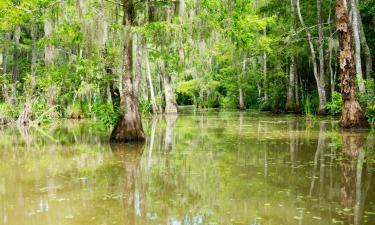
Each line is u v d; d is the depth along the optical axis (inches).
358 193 276.4
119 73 641.6
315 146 484.7
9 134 706.2
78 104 1101.7
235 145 512.7
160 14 547.5
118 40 580.7
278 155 429.1
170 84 1435.8
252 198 269.7
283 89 1290.6
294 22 1114.7
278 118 992.9
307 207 248.1
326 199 263.9
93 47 585.6
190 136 629.0
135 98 564.4
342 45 661.9
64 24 581.6
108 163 404.2
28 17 567.2
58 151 490.9
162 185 309.4
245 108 1724.9
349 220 223.1
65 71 633.0
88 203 265.9
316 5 1120.2
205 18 552.4
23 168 384.8
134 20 549.0
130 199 273.4
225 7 594.2
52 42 622.2
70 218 236.5
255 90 1722.4
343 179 315.6
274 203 257.6
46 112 941.8
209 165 384.2
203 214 239.1
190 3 542.6
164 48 629.9
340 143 503.2
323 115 1006.4
